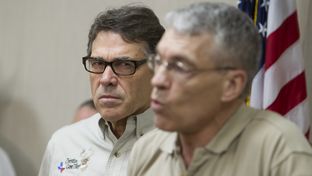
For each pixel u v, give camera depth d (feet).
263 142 4.67
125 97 6.68
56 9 14.43
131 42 6.64
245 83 4.72
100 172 7.16
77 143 7.66
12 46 15.31
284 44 8.83
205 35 4.38
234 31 4.51
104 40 6.73
